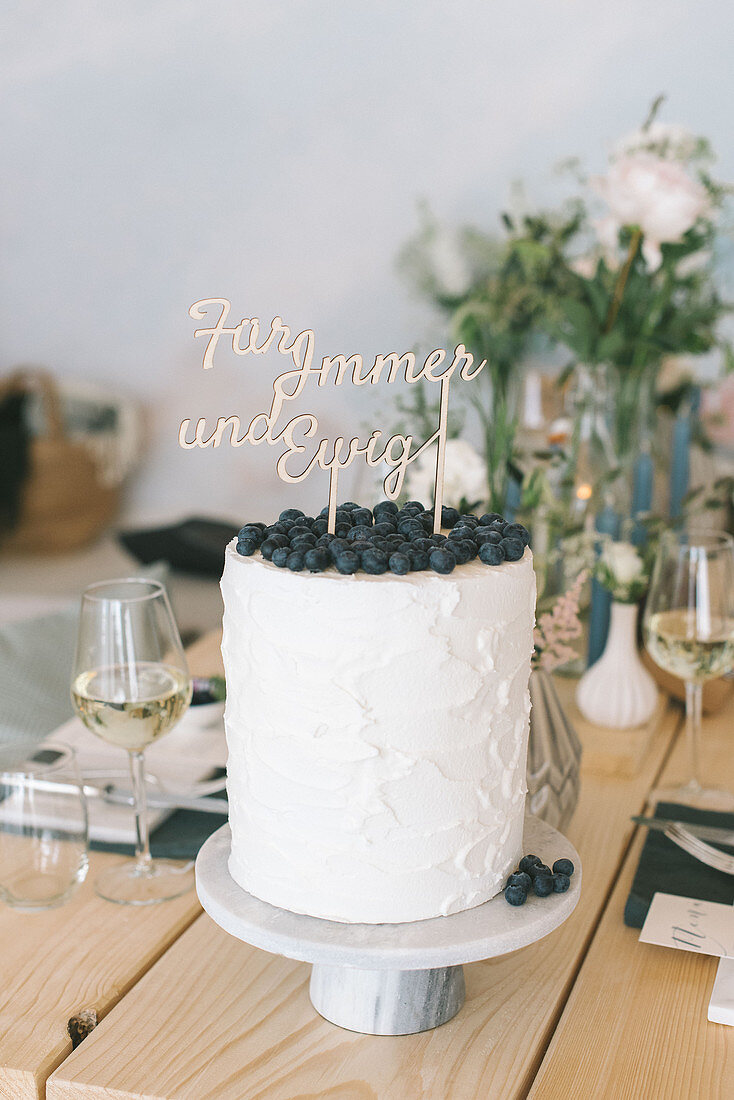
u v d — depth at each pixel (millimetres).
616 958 929
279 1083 762
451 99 2916
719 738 1441
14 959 925
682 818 1171
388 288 3064
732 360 2420
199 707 1322
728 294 2404
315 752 729
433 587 708
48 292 3334
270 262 3152
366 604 705
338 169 3043
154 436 3312
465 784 743
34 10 3133
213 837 897
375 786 726
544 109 2855
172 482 3312
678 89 2756
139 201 3215
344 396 3102
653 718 1429
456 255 2996
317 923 750
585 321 1675
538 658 1133
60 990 880
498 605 737
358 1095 750
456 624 717
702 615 1202
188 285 3234
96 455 3320
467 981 892
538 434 1506
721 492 1871
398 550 759
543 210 2910
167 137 3154
